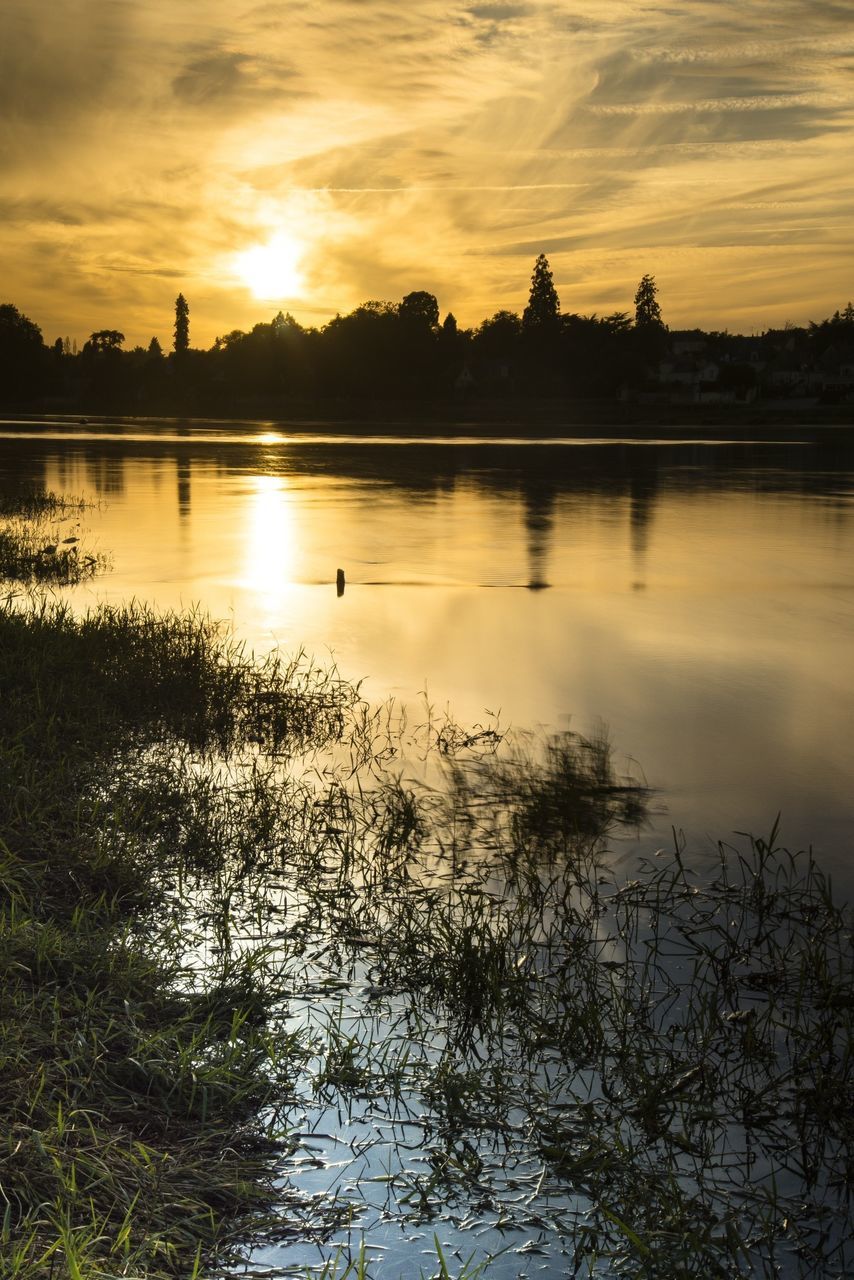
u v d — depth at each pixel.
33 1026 4.91
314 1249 3.93
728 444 73.56
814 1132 4.71
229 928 6.44
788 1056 5.23
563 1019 5.43
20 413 150.88
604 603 17.42
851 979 5.88
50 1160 4.05
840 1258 4.02
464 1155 4.47
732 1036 5.37
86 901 6.59
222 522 28.42
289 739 10.16
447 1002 5.65
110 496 35.16
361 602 17.30
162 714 10.59
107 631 13.41
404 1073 5.01
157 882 7.00
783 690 12.02
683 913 6.69
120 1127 4.42
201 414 153.88
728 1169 4.48
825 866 7.38
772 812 8.38
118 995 5.39
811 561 22.11
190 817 8.02
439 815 8.27
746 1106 4.85
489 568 21.02
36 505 30.95
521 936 6.36
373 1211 4.14
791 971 6.00
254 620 15.66
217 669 12.08
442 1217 4.13
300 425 112.88
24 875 6.59
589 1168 4.43
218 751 9.80
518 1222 4.12
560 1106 4.83
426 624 15.55
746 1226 4.17
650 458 57.53
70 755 9.03
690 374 189.88
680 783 8.98
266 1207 4.13
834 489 39.50
